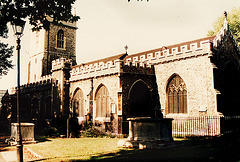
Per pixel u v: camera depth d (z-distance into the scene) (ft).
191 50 70.54
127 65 73.41
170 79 76.74
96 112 80.43
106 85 76.13
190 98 69.87
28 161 35.14
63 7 33.45
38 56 145.59
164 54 78.18
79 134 78.38
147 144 40.57
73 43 154.20
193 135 64.34
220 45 71.31
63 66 93.86
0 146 54.39
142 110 76.43
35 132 98.37
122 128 69.26
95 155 38.09
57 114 94.32
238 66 79.97
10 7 31.55
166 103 76.79
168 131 42.63
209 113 64.75
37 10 32.76
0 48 86.74
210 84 65.36
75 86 90.53
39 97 110.22
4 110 130.93
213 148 38.86
